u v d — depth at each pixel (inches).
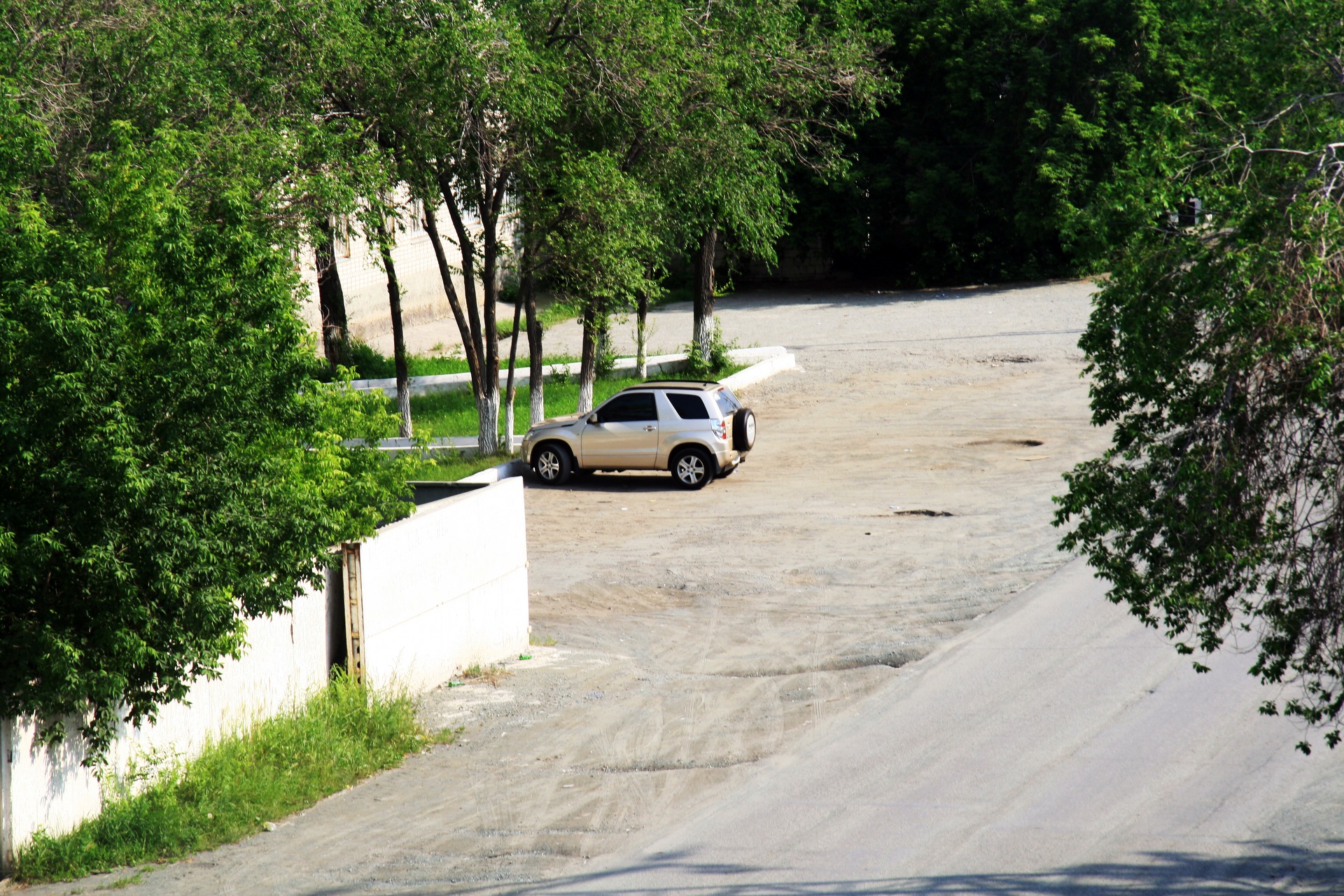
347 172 2878.9
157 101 2434.8
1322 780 1483.8
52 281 1294.3
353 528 1926.7
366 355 5753.0
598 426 3661.4
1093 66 7150.6
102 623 1311.5
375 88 3304.6
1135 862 1284.4
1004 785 1529.3
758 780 1603.1
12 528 1266.0
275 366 1414.9
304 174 2753.4
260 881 1342.3
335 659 1969.7
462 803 1583.4
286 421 1443.2
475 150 3575.3
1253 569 1113.4
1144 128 1174.3
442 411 4729.3
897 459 3784.5
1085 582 2442.2
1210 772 1533.0
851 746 1713.8
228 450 1371.8
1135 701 1807.3
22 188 1654.8
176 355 1325.0
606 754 1750.7
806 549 2874.0
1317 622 1114.1
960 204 7687.0
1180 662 1957.4
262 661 1813.5
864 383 5073.8
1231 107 1261.1
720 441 3572.8
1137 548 1159.0
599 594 2645.2
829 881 1270.9
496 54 3270.2
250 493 1429.6
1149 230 1117.7
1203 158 1133.1
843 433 4210.1
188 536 1311.5
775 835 1409.9
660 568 2792.8
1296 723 1669.5
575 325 6919.3
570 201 3587.6
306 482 1781.5
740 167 4141.2
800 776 1610.5
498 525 2304.4
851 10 5285.4
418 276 7096.5
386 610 2001.7
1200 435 1083.3
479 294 7475.4
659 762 1702.8
